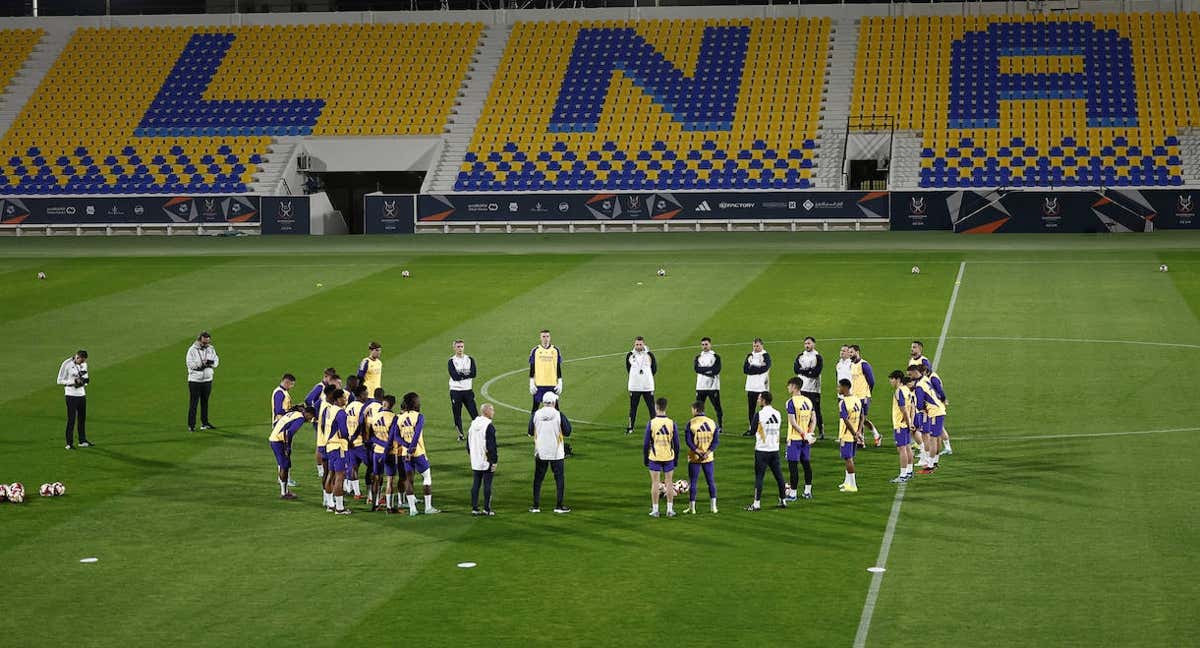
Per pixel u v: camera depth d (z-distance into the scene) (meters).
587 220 71.19
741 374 36.62
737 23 83.62
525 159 75.69
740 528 23.14
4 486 25.50
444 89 80.94
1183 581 19.91
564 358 38.97
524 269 56.56
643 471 27.33
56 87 83.25
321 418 24.91
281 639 18.08
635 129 77.06
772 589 19.84
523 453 29.09
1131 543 21.81
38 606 19.52
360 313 46.69
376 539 22.77
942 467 27.14
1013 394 33.62
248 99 81.44
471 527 23.47
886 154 74.00
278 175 76.00
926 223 68.38
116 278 55.22
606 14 85.25
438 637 18.06
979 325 42.91
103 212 73.31
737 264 57.06
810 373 29.84
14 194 75.56
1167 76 76.00
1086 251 58.97
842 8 83.25
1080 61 77.56
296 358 39.47
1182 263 54.66
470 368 30.31
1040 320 43.53
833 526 23.17
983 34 80.25
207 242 68.62
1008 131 73.69
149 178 76.19
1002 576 20.30
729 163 74.06
